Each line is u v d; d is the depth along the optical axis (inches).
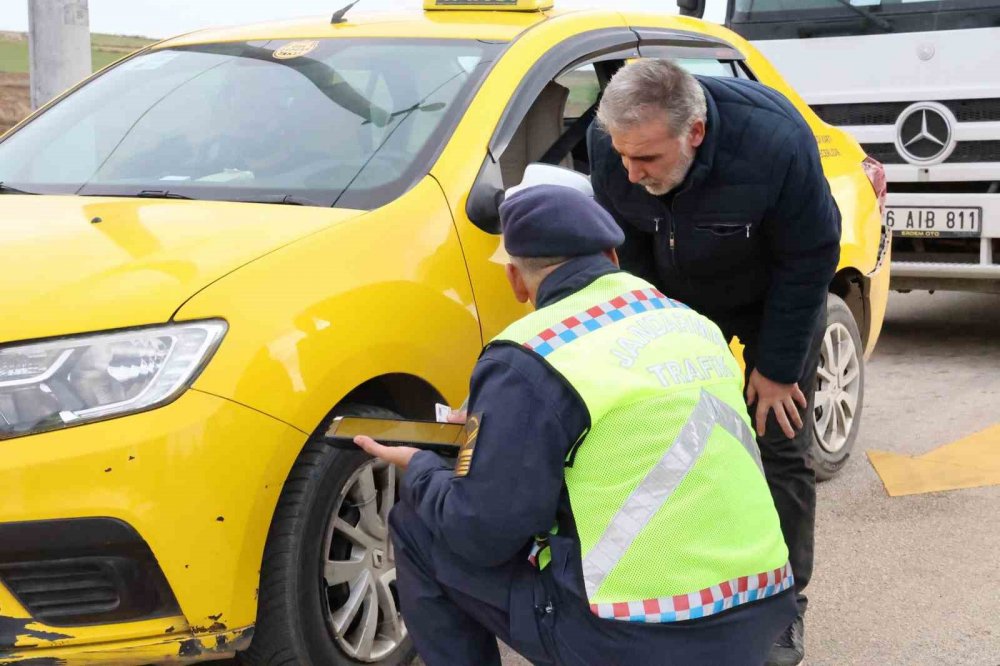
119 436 98.7
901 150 273.9
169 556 100.4
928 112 269.7
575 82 155.9
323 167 135.9
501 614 92.7
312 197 130.8
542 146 153.0
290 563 110.4
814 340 132.0
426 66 148.2
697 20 189.9
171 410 100.7
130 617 101.7
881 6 275.3
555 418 83.7
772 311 124.8
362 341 114.2
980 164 264.5
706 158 115.5
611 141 120.5
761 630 88.2
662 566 84.2
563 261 91.7
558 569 85.8
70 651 100.8
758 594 88.0
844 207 184.7
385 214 124.3
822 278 123.0
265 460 105.0
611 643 84.9
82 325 101.5
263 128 145.1
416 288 121.9
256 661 113.0
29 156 153.4
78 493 97.5
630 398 84.9
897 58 273.1
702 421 86.7
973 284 275.4
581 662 86.3
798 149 117.0
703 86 117.6
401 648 125.3
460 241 129.0
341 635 117.3
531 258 91.7
